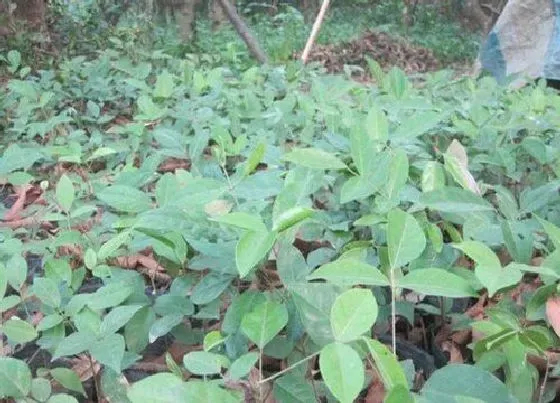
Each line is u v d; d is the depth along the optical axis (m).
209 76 4.31
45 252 2.06
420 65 14.31
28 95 3.77
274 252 1.57
